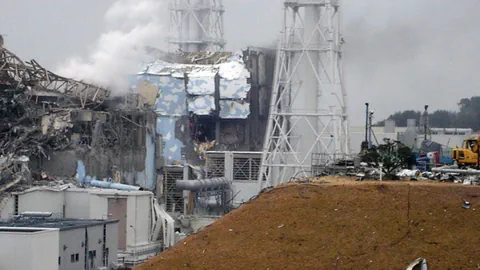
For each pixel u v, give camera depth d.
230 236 193.38
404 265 179.25
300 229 190.75
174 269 189.38
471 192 192.88
